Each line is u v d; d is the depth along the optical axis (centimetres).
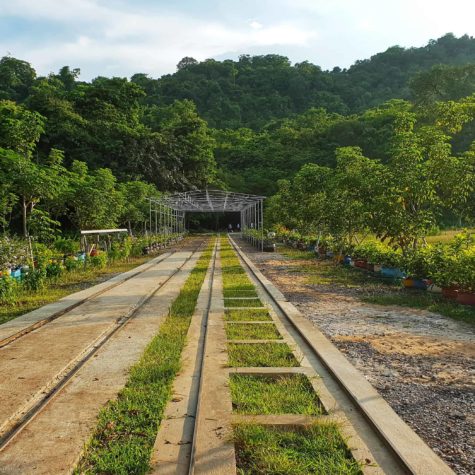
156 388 456
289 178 5384
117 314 836
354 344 623
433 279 990
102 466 311
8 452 331
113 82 4944
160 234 3322
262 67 11375
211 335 667
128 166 4397
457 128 1109
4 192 1486
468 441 347
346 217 1691
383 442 338
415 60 10244
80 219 2333
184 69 11456
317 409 400
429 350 593
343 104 9106
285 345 611
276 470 303
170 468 309
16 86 5281
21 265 1306
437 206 1211
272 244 2591
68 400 428
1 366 533
